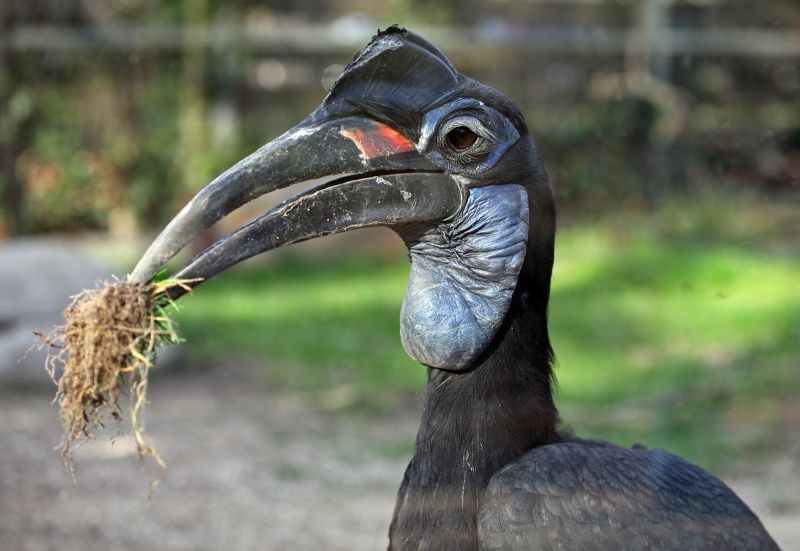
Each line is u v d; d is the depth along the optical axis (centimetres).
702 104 1888
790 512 810
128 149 1794
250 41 1811
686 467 480
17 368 1095
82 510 834
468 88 475
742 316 1287
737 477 873
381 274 1574
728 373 1080
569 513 436
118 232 1802
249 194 463
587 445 482
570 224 1762
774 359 1112
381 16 1956
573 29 1916
